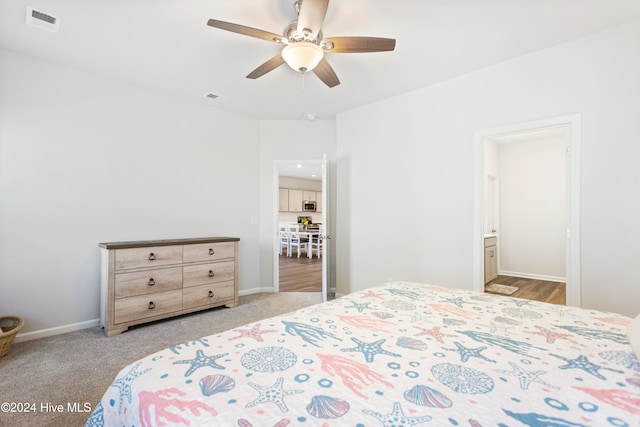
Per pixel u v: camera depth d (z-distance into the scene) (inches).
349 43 79.6
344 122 161.2
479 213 115.3
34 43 98.8
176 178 144.3
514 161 223.8
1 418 64.0
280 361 39.8
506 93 108.7
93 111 120.4
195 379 35.3
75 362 88.8
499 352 42.6
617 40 88.8
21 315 105.1
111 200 125.0
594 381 35.0
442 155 125.0
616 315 58.8
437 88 126.6
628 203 87.1
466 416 28.9
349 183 157.8
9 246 103.3
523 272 219.0
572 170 95.7
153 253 118.4
